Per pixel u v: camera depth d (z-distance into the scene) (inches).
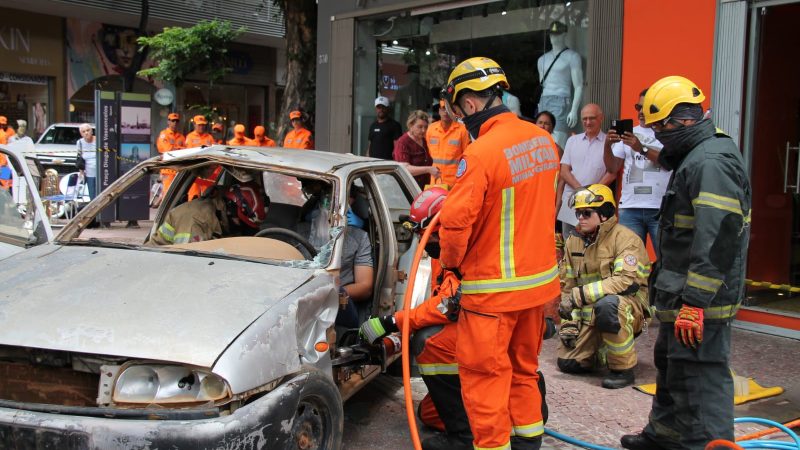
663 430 153.9
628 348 203.8
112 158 505.7
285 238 172.1
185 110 989.2
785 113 275.9
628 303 202.8
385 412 184.2
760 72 262.8
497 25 349.4
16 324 123.1
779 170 278.7
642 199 262.4
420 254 141.6
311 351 137.0
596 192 206.7
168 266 143.6
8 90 858.8
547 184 138.3
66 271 142.9
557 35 323.0
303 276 141.6
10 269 147.3
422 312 149.7
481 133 137.8
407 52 391.9
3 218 214.5
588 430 173.5
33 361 122.4
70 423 109.5
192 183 194.5
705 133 138.6
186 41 738.8
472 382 135.6
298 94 546.0
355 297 176.7
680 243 141.6
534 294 134.6
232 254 153.8
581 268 213.6
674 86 140.3
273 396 119.0
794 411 184.9
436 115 380.2
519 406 144.3
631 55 287.3
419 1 374.9
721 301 137.0
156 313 124.2
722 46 260.2
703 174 133.7
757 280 275.6
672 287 141.6
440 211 132.8
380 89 406.3
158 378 116.6
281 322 126.5
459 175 130.3
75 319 123.0
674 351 142.4
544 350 243.6
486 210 132.0
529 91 337.7
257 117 1073.5
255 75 1046.4
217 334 119.2
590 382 210.1
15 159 212.7
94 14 877.2
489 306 132.5
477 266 133.6
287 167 163.0
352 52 412.8
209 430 109.4
